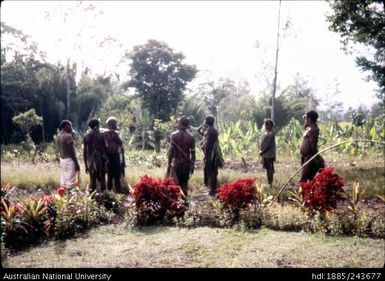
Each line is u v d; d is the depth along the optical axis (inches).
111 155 333.4
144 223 247.4
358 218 222.5
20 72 1171.9
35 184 397.1
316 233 217.8
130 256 189.8
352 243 200.7
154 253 194.1
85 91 1272.1
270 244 202.5
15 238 213.0
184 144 285.4
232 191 245.1
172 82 741.3
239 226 234.5
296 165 531.8
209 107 997.8
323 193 232.4
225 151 642.8
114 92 1309.1
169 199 253.9
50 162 629.0
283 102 1037.2
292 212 236.2
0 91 1117.1
